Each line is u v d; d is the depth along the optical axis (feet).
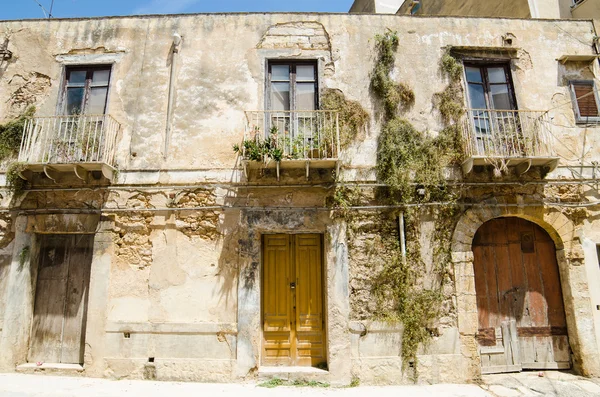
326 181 23.34
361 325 21.71
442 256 22.65
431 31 26.08
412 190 23.31
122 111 24.59
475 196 23.48
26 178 23.21
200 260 22.65
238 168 23.59
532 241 24.38
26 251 23.09
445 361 21.47
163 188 23.44
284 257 23.73
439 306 22.04
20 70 25.57
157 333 21.79
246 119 24.29
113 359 21.53
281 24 25.86
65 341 23.02
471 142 23.73
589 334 22.43
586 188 24.11
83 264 23.84
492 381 21.40
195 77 25.03
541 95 25.39
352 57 25.38
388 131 23.93
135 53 25.49
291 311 23.13
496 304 23.59
